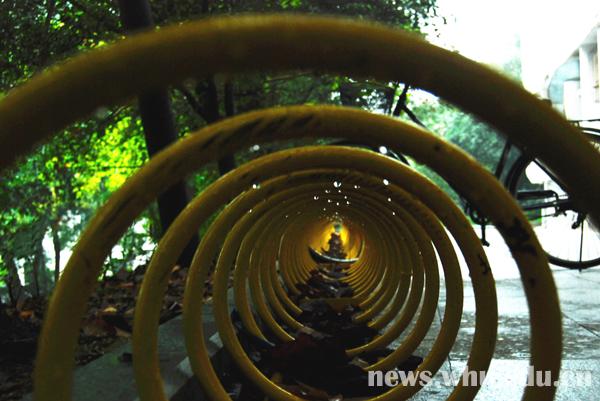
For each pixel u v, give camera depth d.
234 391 2.88
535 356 1.26
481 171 1.10
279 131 1.03
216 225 2.26
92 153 9.00
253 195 2.26
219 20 0.65
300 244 5.96
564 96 17.31
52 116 0.63
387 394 2.46
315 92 10.94
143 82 0.64
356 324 4.10
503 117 0.76
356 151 1.65
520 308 4.76
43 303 5.23
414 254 3.41
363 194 2.91
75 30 7.61
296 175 2.26
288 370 2.99
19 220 5.89
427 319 2.94
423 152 1.07
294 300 4.93
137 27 5.72
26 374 2.95
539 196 5.91
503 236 1.17
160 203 6.15
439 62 0.72
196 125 9.64
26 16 7.43
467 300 5.25
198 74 0.66
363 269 6.10
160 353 2.81
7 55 7.33
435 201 1.78
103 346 3.50
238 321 3.79
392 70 0.72
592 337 3.72
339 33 0.68
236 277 3.31
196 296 2.20
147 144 5.95
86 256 1.08
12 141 0.63
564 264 6.24
